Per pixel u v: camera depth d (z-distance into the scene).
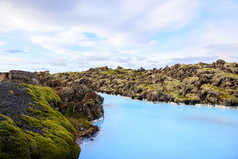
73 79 131.75
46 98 27.50
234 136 29.08
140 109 52.53
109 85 104.44
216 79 64.56
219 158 21.00
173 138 27.66
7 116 15.13
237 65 71.88
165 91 69.69
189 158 20.89
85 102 33.47
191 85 66.44
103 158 19.56
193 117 42.50
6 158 9.90
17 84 26.30
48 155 12.86
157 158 20.69
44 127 16.75
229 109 52.66
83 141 23.31
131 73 112.81
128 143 24.73
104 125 33.12
